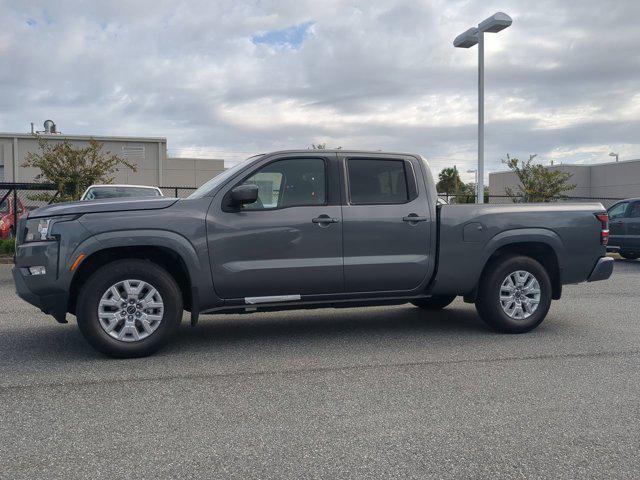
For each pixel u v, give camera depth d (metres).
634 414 4.23
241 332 6.94
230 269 5.93
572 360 5.68
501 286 6.77
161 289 5.73
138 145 41.66
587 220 7.04
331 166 6.35
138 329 5.78
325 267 6.18
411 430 3.92
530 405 4.41
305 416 4.17
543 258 7.20
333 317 7.91
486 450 3.62
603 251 7.13
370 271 6.34
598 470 3.36
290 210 6.14
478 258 6.64
